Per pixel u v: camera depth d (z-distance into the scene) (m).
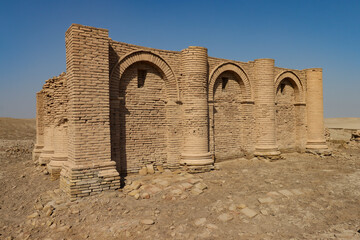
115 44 10.73
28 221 7.76
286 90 17.61
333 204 8.34
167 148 12.35
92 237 6.73
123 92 11.19
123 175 11.10
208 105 13.39
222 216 7.55
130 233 6.76
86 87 9.43
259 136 15.23
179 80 12.54
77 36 9.29
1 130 41.66
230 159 14.60
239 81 15.10
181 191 9.29
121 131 11.09
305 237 6.45
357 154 17.23
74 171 8.98
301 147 17.69
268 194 9.04
